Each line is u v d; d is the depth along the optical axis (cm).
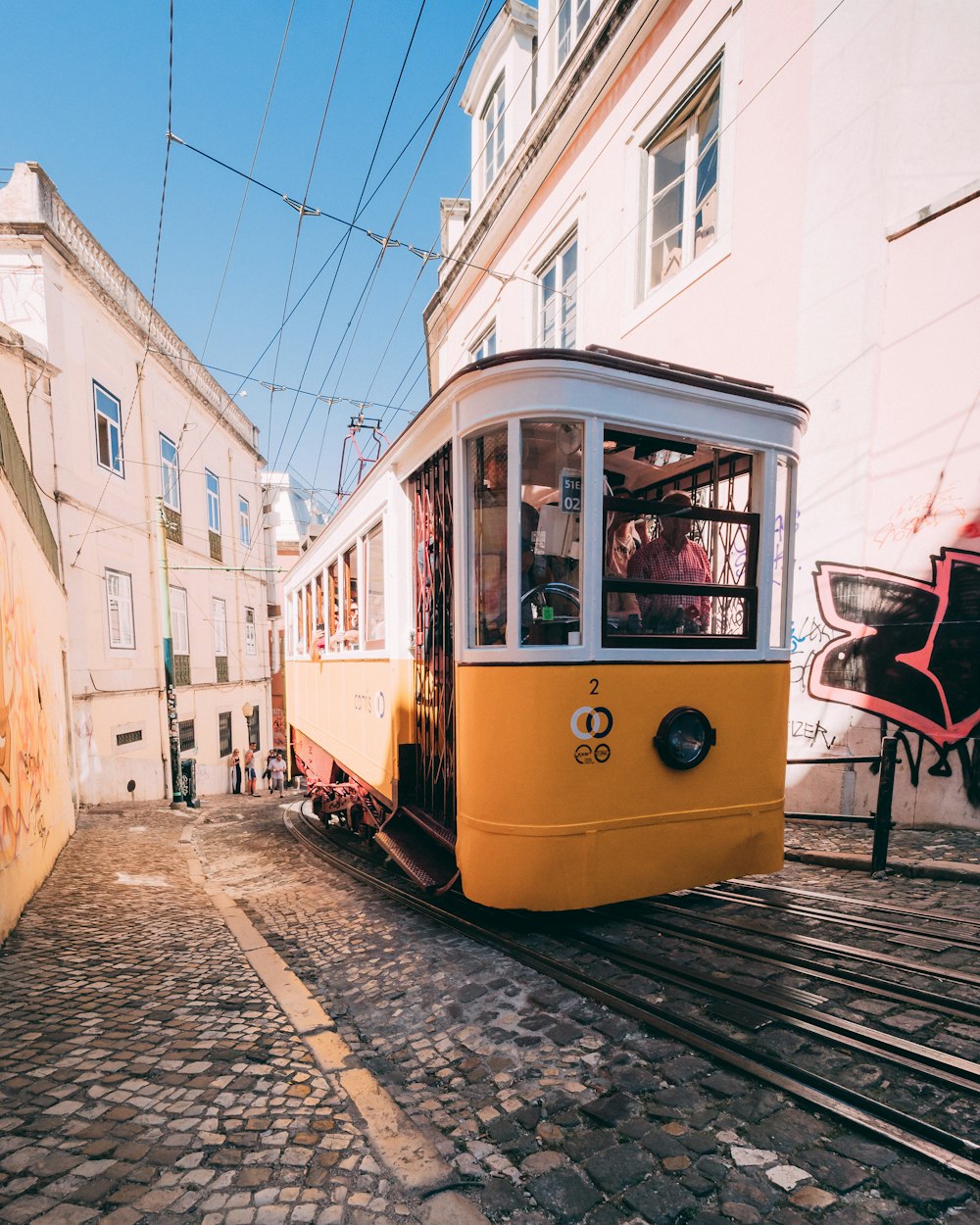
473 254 1218
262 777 2239
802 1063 215
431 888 349
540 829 301
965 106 495
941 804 496
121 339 1420
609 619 318
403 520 480
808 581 576
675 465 372
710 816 334
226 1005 288
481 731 317
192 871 677
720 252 667
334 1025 267
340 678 673
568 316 970
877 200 526
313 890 530
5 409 518
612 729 311
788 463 358
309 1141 189
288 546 2870
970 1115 187
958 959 281
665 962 295
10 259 1145
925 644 502
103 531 1327
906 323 514
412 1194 168
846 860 437
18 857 443
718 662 338
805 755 577
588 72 847
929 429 502
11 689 448
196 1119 199
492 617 329
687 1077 215
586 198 889
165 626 1404
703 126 714
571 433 310
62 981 319
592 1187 170
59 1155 181
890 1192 163
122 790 1353
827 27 557
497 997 282
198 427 1823
